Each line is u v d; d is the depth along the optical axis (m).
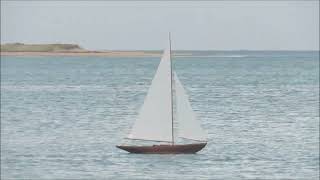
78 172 134.00
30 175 131.00
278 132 187.88
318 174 133.12
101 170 135.50
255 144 166.12
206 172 134.00
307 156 150.38
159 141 147.12
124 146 148.00
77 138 177.62
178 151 145.88
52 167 137.75
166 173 133.00
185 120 146.75
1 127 199.12
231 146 162.25
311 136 180.00
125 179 128.62
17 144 166.25
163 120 147.00
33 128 197.62
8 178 128.50
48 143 168.12
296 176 132.38
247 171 136.00
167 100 147.00
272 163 142.88
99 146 163.75
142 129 146.88
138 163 140.88
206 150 152.62
